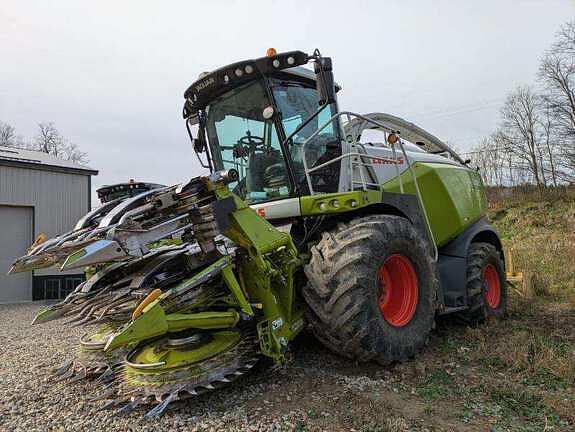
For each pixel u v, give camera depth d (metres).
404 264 4.09
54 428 2.93
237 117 4.60
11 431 2.92
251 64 4.20
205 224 3.21
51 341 6.02
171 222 3.11
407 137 6.65
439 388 3.44
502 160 27.98
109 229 2.94
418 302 4.11
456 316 5.75
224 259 3.27
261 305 3.41
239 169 4.70
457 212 5.72
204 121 4.83
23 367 4.53
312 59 4.06
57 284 13.72
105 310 3.08
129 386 3.12
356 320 3.43
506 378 3.65
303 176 4.35
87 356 3.88
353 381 3.53
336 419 2.90
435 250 4.78
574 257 12.00
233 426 2.81
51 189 13.97
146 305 2.89
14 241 13.35
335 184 4.45
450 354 4.34
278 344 3.36
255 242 3.34
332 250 3.61
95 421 2.98
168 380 2.98
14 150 15.66
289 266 3.62
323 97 4.04
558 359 3.86
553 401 3.09
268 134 4.41
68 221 14.25
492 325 5.47
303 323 3.77
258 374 3.66
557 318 5.96
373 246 3.62
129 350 3.59
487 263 5.95
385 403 3.15
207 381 3.03
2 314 10.23
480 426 2.81
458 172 6.21
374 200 4.05
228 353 3.17
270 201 4.34
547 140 25.02
